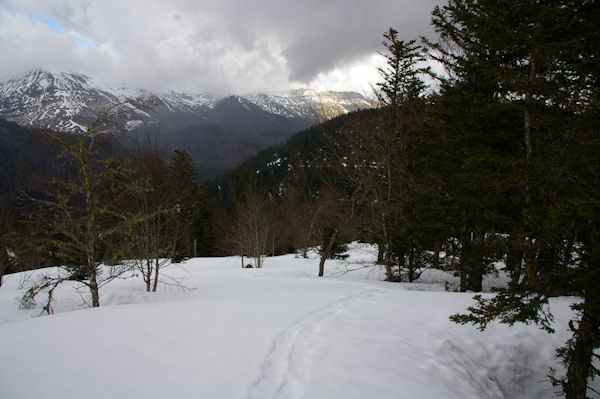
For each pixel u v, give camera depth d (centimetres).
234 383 400
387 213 1400
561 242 508
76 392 355
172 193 1393
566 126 549
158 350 492
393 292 1063
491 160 620
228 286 1510
